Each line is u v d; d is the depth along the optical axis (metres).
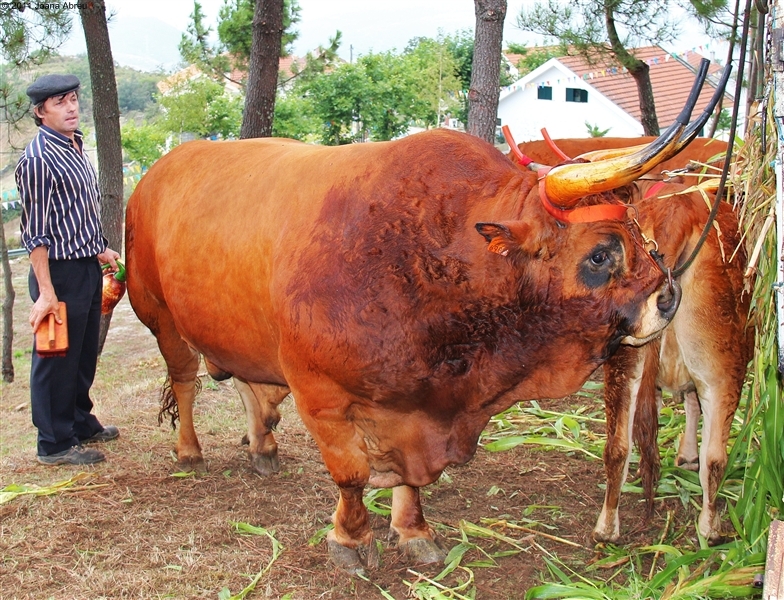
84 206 5.36
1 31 7.14
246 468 5.29
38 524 4.52
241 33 13.01
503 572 3.99
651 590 3.58
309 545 4.25
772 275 3.57
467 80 31.30
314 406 3.70
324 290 3.52
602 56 10.77
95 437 5.84
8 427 7.16
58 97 5.21
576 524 4.45
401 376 3.51
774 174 3.48
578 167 3.08
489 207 3.42
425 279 3.43
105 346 10.06
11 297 8.76
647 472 4.06
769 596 2.56
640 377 3.98
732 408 3.98
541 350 3.45
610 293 3.26
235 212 4.16
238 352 4.31
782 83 2.97
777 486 3.59
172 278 4.52
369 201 3.56
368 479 3.86
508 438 5.44
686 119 2.85
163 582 3.93
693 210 3.88
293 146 4.40
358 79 25.91
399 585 3.89
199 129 24.59
